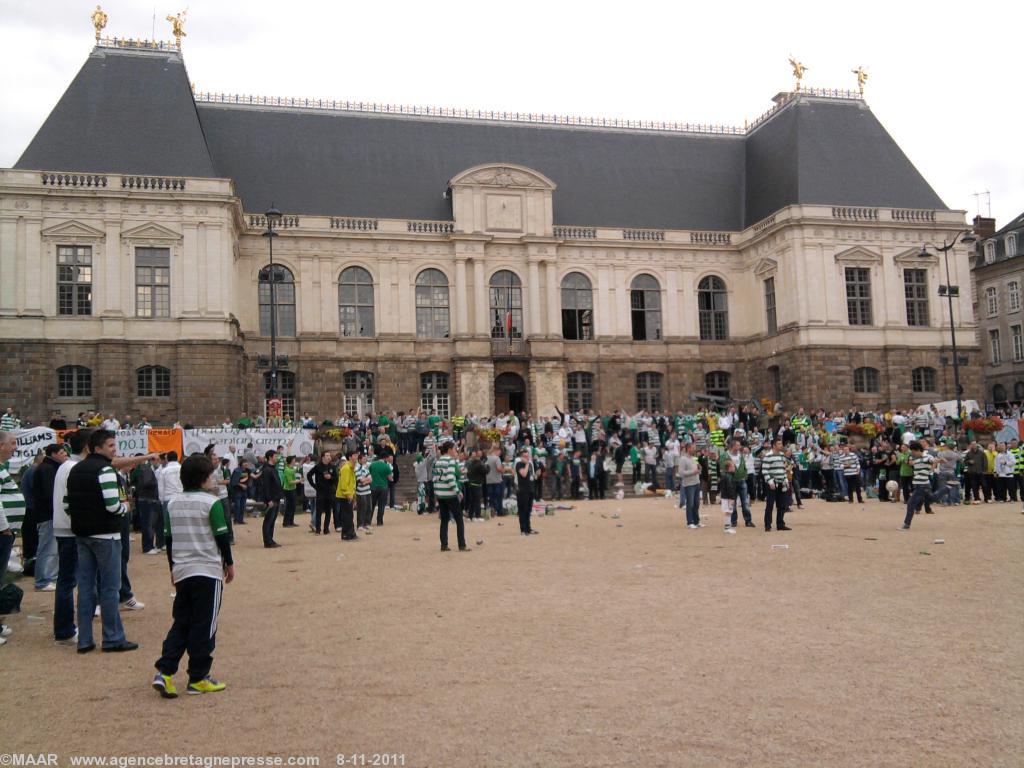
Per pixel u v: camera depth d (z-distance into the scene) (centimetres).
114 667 1044
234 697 902
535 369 5350
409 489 3647
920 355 5409
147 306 4375
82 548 1123
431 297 5372
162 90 4716
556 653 1038
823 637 1084
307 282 5156
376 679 951
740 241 5803
